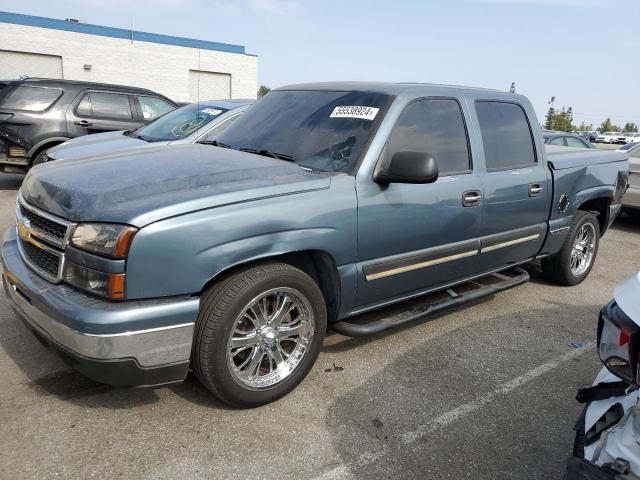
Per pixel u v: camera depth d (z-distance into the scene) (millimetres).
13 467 2494
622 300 1866
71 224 2637
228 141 4020
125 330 2492
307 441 2818
